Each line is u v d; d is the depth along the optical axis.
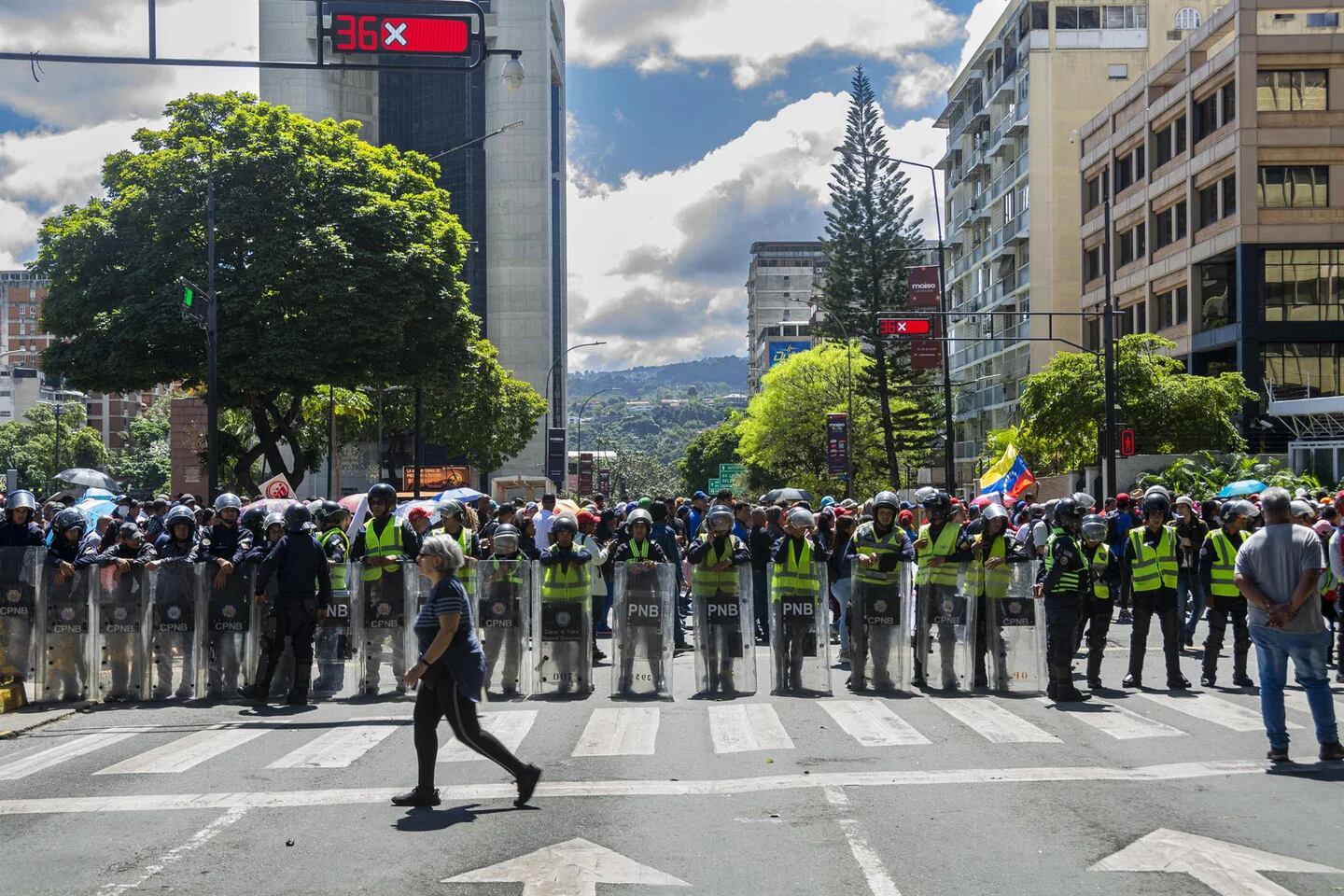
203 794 8.86
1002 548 14.05
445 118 108.50
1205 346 48.81
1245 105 45.84
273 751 10.60
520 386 81.25
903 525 18.19
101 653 14.22
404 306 36.88
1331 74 45.88
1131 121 55.88
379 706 13.54
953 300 87.81
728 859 6.96
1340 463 39.44
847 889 6.37
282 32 102.38
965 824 7.67
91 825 8.00
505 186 107.69
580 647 14.02
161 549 14.86
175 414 74.00
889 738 10.84
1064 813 7.94
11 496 14.59
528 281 107.75
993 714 12.30
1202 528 18.53
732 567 14.02
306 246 35.56
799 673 13.98
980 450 77.94
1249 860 6.81
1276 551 9.58
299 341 35.53
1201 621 23.03
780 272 180.50
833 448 62.28
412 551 14.58
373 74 106.62
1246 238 45.84
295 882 6.62
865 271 60.28
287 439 39.59
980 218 79.31
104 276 36.34
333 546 14.61
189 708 13.53
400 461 91.50
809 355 73.88
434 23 13.82
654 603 13.81
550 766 9.77
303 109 102.25
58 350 36.50
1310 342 45.94
